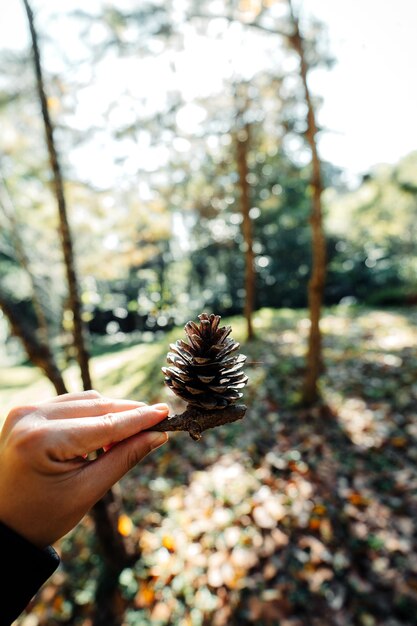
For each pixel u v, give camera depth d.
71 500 0.83
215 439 5.40
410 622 2.65
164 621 2.96
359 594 2.90
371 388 6.32
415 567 3.01
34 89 4.00
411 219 15.08
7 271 10.81
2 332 13.91
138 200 5.43
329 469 4.34
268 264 17.84
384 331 10.27
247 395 6.68
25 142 4.76
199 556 3.44
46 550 0.78
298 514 3.70
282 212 16.66
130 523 3.78
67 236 3.17
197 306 7.20
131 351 10.55
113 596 3.21
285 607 2.90
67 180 4.93
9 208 3.70
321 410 5.72
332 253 18.95
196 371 1.09
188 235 10.66
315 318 5.70
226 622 2.87
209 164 9.68
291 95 6.53
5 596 0.70
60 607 3.24
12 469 0.78
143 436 0.97
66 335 5.15
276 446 4.98
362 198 16.17
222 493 4.18
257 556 3.34
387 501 3.72
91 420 0.88
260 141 8.84
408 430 4.89
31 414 0.87
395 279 17.44
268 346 9.62
